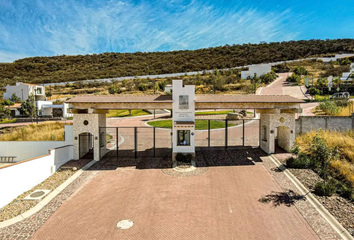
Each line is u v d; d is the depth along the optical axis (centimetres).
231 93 5819
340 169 1359
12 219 1025
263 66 7631
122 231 919
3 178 1152
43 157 1477
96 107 1788
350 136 1841
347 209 1006
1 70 11000
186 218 1002
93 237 885
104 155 1958
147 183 1383
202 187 1312
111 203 1152
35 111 4294
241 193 1225
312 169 1480
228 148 2030
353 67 6800
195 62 11275
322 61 9188
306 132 2130
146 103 1792
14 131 3094
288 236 867
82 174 1552
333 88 4556
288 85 6084
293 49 11538
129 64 11975
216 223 961
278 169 1542
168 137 2642
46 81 9338
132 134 2848
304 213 1012
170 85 7438
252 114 3625
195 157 1823
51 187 1362
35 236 902
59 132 2795
